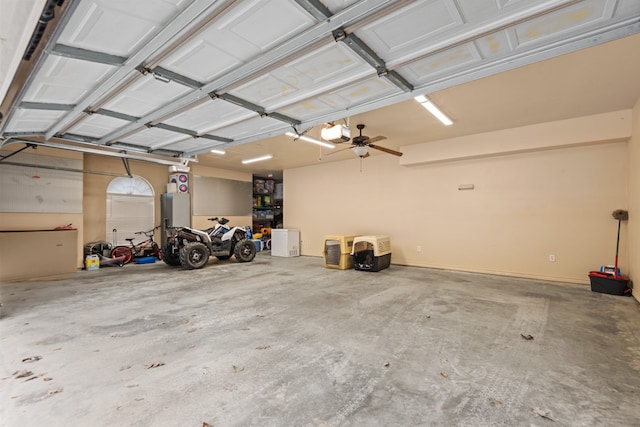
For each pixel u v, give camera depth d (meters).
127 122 3.53
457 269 6.05
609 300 3.86
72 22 1.75
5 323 2.97
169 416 1.59
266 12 1.69
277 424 1.53
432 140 5.84
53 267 5.32
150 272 5.78
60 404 1.68
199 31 1.80
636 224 3.96
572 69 3.03
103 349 2.40
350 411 1.64
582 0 1.57
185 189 7.99
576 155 4.89
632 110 4.14
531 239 5.27
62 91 2.63
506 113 4.34
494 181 5.66
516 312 3.37
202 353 2.34
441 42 2.00
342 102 2.99
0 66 1.89
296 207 8.93
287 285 4.71
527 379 1.98
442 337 2.67
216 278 5.24
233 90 2.70
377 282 4.94
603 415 1.62
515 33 1.90
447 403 1.72
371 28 1.85
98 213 6.76
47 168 5.59
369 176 7.41
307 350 2.40
